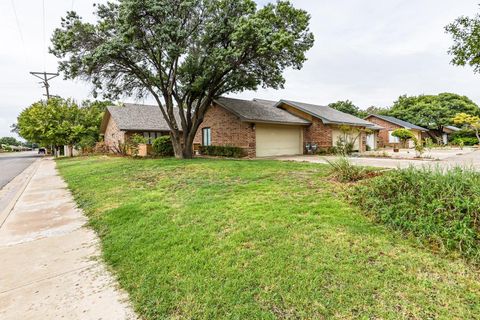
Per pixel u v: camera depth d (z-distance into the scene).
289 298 2.34
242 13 11.30
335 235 3.49
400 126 27.69
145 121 22.52
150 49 11.62
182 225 4.18
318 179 6.73
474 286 2.43
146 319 2.24
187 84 13.24
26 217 5.49
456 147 26.44
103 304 2.48
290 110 19.16
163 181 7.68
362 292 2.37
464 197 3.59
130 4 9.47
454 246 3.09
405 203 3.94
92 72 12.00
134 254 3.38
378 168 8.04
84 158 20.59
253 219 4.17
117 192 6.84
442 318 2.04
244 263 2.93
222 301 2.35
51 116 24.62
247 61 12.07
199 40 11.94
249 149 15.05
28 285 2.86
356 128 18.72
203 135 18.50
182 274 2.82
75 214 5.62
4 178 12.34
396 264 2.80
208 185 6.75
